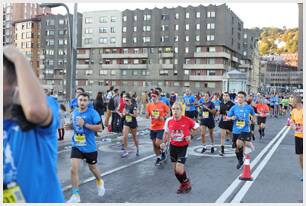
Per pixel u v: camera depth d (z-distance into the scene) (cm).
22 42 10831
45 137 212
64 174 934
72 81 1684
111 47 10119
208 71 9288
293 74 14262
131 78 9894
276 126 2619
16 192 203
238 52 10325
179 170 768
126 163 1116
